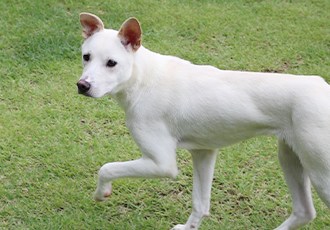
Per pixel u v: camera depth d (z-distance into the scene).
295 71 3.75
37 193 3.03
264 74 2.70
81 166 3.16
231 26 4.28
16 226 2.90
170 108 2.72
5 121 3.35
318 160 2.58
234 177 3.14
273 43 4.02
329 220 2.94
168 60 2.80
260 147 3.29
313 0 4.82
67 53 3.84
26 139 3.27
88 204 3.00
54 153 3.21
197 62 3.81
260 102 2.66
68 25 4.20
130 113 2.76
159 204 3.03
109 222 2.95
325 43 4.03
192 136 2.75
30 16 4.29
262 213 3.00
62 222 2.91
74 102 3.50
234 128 2.70
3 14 4.30
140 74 2.73
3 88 3.58
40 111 3.43
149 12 4.46
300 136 2.60
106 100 3.54
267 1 4.82
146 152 2.74
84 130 3.35
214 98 2.69
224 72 2.74
